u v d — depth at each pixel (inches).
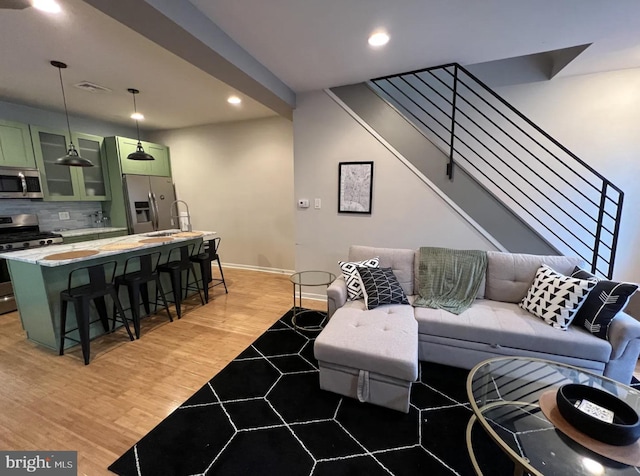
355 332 77.7
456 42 90.7
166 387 80.9
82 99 142.9
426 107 140.6
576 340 74.4
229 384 82.3
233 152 199.3
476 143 135.5
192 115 176.1
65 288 100.2
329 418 69.7
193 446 62.1
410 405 74.1
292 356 96.8
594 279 81.5
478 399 59.1
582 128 122.9
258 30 82.9
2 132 136.3
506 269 99.6
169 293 143.2
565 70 116.0
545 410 50.2
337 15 75.7
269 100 123.6
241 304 143.5
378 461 58.6
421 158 119.9
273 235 199.8
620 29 83.7
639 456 41.6
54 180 158.2
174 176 218.5
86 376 85.7
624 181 120.8
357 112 125.7
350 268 107.3
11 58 98.8
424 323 88.2
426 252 109.0
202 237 155.8
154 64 104.5
